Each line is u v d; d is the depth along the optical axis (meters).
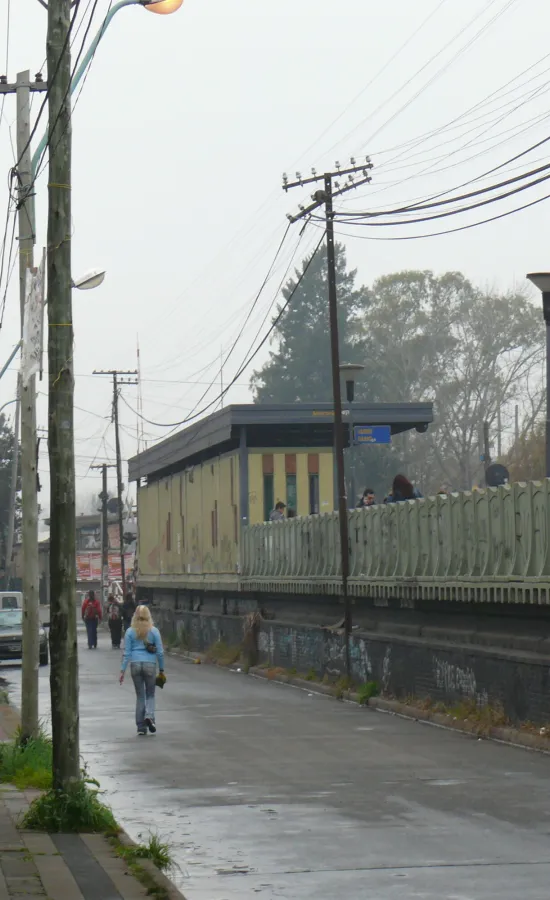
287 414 51.84
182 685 40.34
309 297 111.31
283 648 44.09
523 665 24.56
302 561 42.97
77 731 15.56
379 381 102.94
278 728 27.38
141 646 26.61
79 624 111.69
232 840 14.73
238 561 52.81
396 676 32.25
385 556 34.03
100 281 21.09
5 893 11.38
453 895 11.72
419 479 106.88
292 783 19.30
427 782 19.11
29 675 22.58
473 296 103.81
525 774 19.78
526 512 24.88
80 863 12.86
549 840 14.37
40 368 16.02
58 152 16.11
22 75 23.92
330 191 37.72
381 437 42.78
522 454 90.62
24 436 23.69
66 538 15.75
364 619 37.28
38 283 16.23
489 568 26.78
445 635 30.25
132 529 120.44
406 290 105.25
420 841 14.41
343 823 15.69
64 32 16.16
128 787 19.22
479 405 101.56
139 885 11.77
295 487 53.53
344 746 23.97
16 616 57.50
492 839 14.45
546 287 27.20
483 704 26.58
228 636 54.19
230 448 57.06
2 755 20.38
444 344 102.12
